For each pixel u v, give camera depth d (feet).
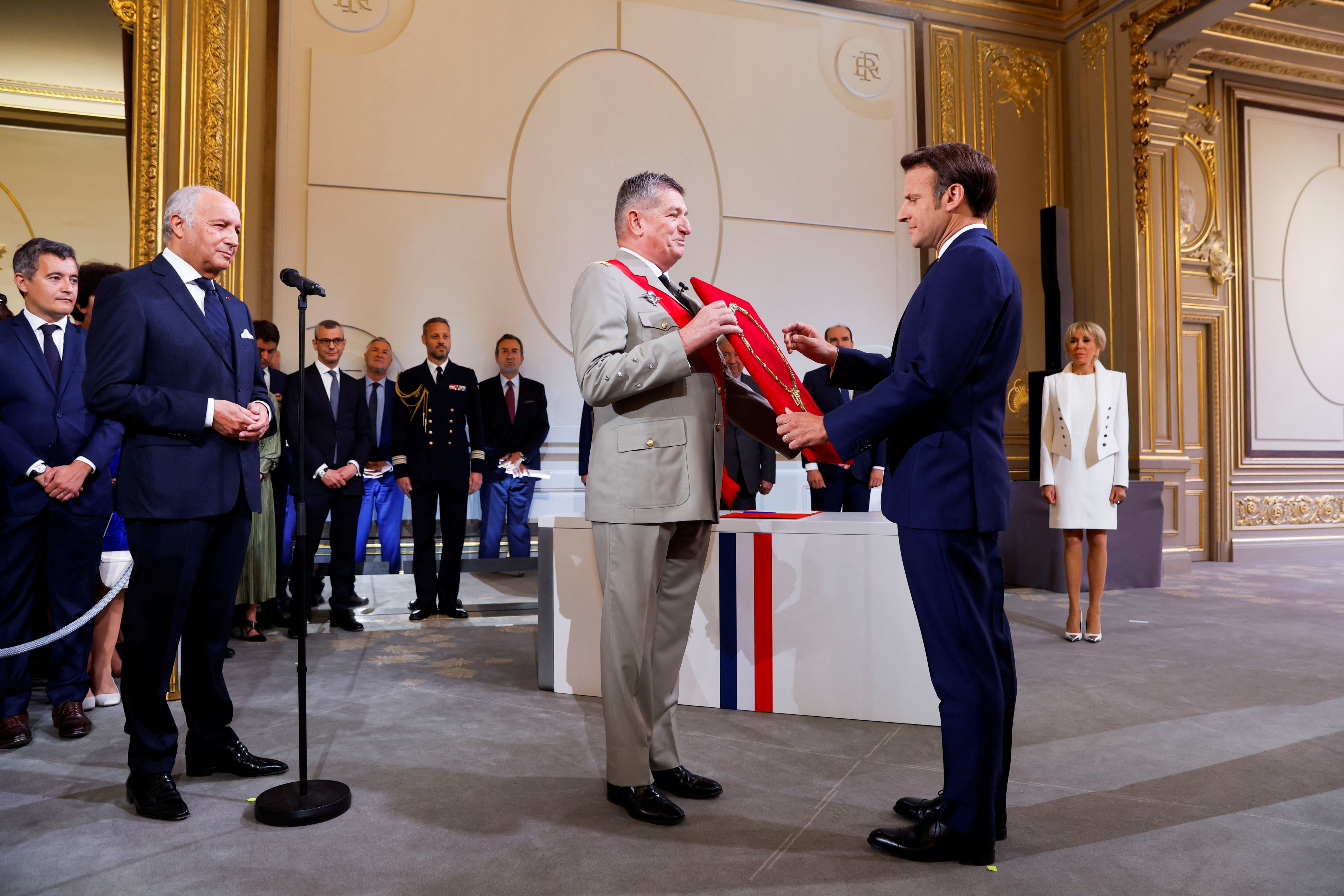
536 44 18.28
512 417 17.20
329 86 16.99
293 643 12.47
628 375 5.65
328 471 13.50
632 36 18.90
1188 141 22.53
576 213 18.44
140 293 6.33
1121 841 5.74
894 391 5.19
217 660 6.95
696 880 5.16
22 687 8.05
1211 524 22.63
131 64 14.06
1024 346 21.56
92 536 8.44
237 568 6.93
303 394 6.40
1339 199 24.27
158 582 6.28
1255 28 21.62
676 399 6.11
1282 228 23.62
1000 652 5.64
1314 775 7.02
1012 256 21.59
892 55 20.86
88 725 8.25
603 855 5.52
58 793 6.67
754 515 9.99
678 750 7.71
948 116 21.24
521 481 17.34
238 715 8.73
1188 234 22.52
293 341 16.63
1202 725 8.38
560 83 18.40
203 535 6.51
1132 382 20.39
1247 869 5.32
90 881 5.16
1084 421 12.29
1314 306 23.85
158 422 6.17
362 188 17.13
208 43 15.85
